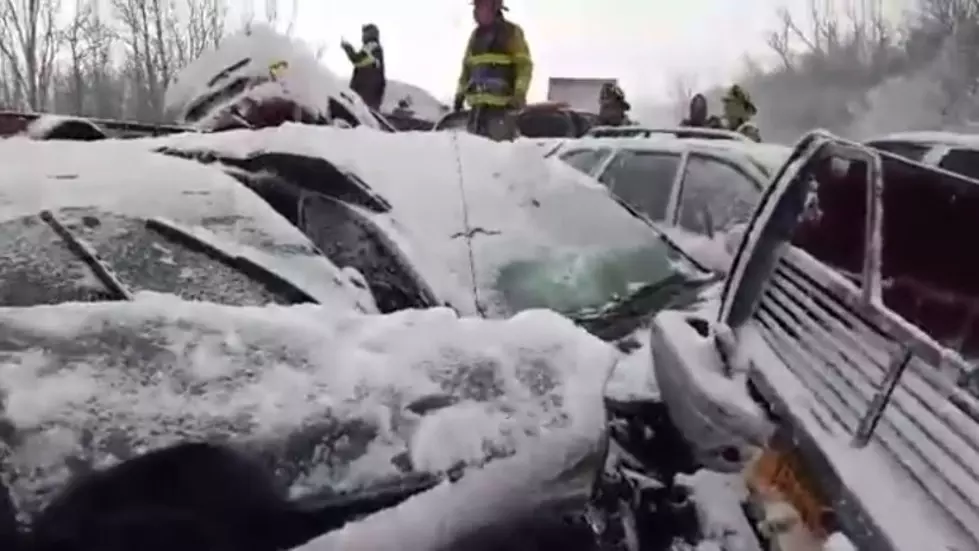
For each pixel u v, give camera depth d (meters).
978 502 2.17
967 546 2.14
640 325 4.50
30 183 3.28
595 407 2.65
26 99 29.73
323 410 2.39
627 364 4.11
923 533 2.27
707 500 3.26
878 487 2.47
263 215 3.50
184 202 3.41
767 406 3.17
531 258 4.47
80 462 2.14
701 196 6.93
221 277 3.18
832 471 2.63
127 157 3.57
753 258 3.70
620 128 8.18
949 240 3.17
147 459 2.19
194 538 2.21
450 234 4.39
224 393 2.35
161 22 30.58
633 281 4.63
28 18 29.44
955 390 2.39
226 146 4.59
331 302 3.28
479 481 2.42
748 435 3.16
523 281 4.36
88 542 2.12
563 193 4.89
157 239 3.21
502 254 4.42
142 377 2.32
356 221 4.30
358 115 8.34
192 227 3.31
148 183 3.43
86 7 30.20
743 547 3.06
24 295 2.84
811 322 3.20
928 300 3.17
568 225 4.75
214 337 2.46
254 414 2.33
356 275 3.51
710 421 3.27
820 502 2.71
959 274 3.08
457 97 9.11
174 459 2.21
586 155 7.71
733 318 3.69
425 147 4.81
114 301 2.69
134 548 2.15
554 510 2.49
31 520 2.08
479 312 4.11
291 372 2.45
